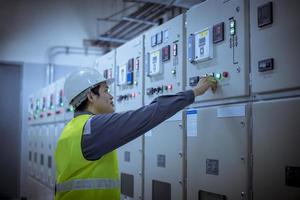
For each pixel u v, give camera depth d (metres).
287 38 1.63
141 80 2.89
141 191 2.83
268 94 1.75
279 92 1.69
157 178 2.62
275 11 1.70
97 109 1.99
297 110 1.58
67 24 7.75
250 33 1.85
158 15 5.18
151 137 2.72
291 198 1.58
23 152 7.59
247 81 1.85
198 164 2.18
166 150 2.52
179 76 2.40
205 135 2.13
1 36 7.34
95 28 7.82
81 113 1.99
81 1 7.81
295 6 1.60
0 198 7.43
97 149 1.78
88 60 7.95
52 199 5.32
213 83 2.04
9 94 7.59
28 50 7.52
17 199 7.54
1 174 7.51
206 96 2.13
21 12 7.48
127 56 3.17
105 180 1.83
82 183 1.79
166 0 4.05
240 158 1.86
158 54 2.64
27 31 7.52
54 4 7.70
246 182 1.82
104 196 1.82
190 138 2.27
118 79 3.32
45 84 7.62
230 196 1.92
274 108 1.68
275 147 1.67
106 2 7.80
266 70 1.73
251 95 1.84
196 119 2.22
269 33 1.73
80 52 7.87
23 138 7.59
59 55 7.72
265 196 1.71
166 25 2.59
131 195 3.00
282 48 1.66
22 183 7.55
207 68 2.14
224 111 1.99
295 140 1.58
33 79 7.57
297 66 1.58
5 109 7.57
